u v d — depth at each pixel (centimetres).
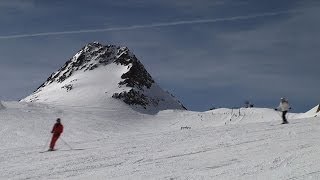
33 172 1669
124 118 12706
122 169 1691
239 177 1402
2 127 6800
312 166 1472
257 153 1917
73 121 9188
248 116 12669
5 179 1550
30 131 6744
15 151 2338
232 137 2478
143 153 2080
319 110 6600
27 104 9950
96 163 1845
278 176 1348
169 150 2152
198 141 2431
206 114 13612
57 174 1628
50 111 9775
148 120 12975
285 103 3117
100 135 7956
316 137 2298
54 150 2369
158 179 1462
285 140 2239
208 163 1758
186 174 1539
